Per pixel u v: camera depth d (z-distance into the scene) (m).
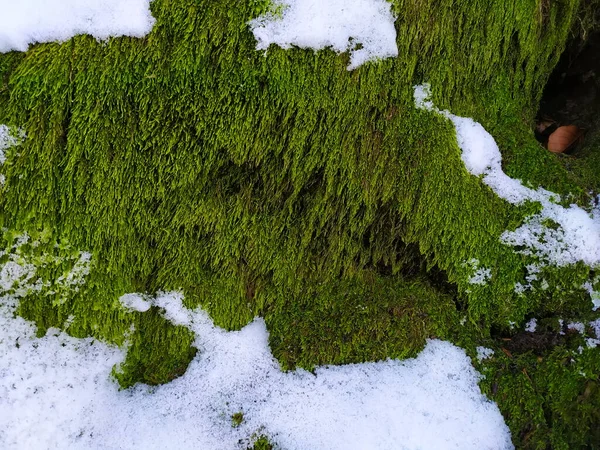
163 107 0.54
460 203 0.59
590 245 0.58
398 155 0.58
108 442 0.54
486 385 0.58
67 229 0.56
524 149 0.61
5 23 0.50
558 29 0.63
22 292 0.56
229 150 0.56
